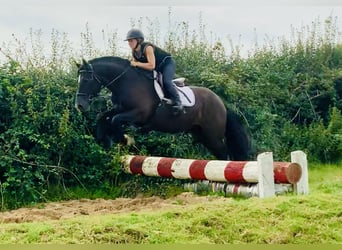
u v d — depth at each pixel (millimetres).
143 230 8336
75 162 12680
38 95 12805
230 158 13086
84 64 11406
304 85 17125
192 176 11672
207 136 12711
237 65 16375
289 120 16531
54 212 10109
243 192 10945
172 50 15914
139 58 11672
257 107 15359
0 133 12406
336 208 9117
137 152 13586
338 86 17734
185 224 8609
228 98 15188
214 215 8789
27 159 12266
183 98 12109
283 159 15070
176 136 13953
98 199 11836
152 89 11711
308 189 10812
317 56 18172
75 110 12977
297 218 8805
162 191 12391
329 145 15906
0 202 11586
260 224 8664
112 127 11727
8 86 12367
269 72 16516
